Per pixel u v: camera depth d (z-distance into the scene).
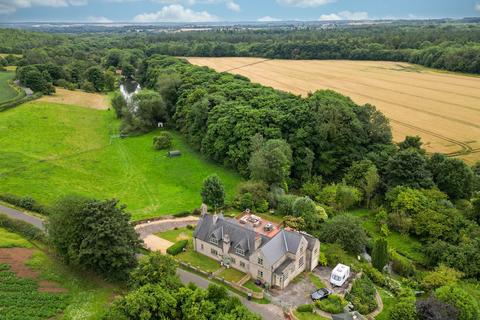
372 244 82.50
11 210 91.44
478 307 60.47
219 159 124.94
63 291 63.75
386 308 63.59
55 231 68.00
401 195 94.00
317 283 69.12
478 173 110.25
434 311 57.03
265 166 99.00
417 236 90.00
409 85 193.75
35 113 170.25
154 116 162.25
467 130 139.75
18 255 71.88
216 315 55.31
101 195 103.50
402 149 116.38
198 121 138.38
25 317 56.75
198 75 188.12
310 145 114.38
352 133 112.88
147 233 85.25
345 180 106.50
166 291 58.06
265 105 132.62
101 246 64.38
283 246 69.88
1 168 116.12
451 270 72.56
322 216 89.31
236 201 96.00
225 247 71.75
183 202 100.50
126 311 54.81
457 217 87.69
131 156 132.50
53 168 118.94
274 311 62.09
